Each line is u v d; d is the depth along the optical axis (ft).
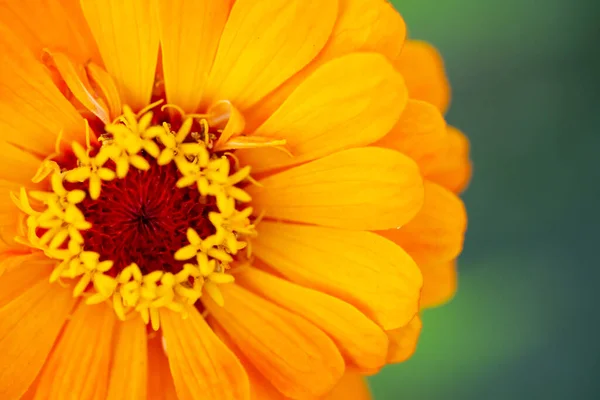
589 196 0.93
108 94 0.69
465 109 0.93
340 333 0.71
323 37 0.69
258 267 0.72
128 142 0.70
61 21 0.68
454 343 0.90
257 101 0.71
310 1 0.68
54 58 0.68
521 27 0.90
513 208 0.93
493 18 0.89
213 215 0.71
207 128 0.71
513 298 0.92
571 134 0.93
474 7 0.89
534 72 0.92
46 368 0.70
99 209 0.72
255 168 0.72
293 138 0.70
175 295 0.72
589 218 0.93
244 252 0.72
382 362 0.71
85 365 0.71
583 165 0.93
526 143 0.93
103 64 0.70
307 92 0.69
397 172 0.69
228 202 0.71
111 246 0.72
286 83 0.70
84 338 0.71
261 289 0.72
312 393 0.71
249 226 0.71
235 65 0.70
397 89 0.69
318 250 0.72
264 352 0.72
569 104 0.92
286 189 0.71
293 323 0.71
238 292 0.72
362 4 0.69
